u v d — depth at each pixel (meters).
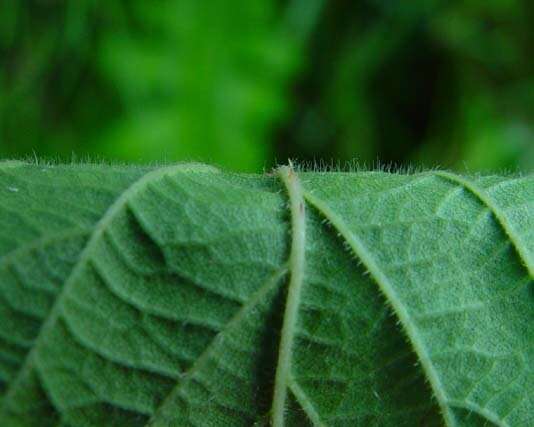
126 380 0.13
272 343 0.13
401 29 0.33
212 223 0.13
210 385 0.13
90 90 0.31
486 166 0.30
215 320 0.13
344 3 0.33
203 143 0.29
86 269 0.13
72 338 0.13
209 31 0.30
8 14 0.31
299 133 0.33
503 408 0.14
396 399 0.14
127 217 0.13
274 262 0.13
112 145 0.29
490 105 0.32
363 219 0.14
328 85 0.33
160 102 0.29
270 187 0.14
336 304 0.14
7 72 0.32
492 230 0.14
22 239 0.13
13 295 0.12
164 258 0.13
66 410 0.13
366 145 0.33
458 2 0.32
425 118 0.33
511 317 0.14
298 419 0.13
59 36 0.31
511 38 0.32
